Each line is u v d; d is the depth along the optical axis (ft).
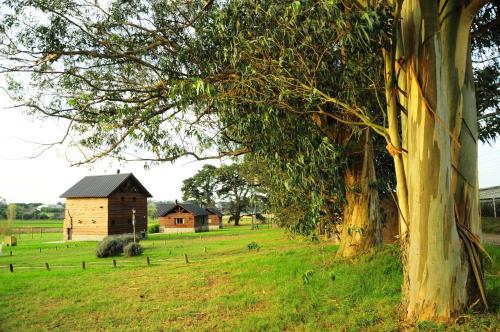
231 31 19.93
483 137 32.27
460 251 16.78
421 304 16.83
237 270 36.99
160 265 51.78
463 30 17.89
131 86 28.22
